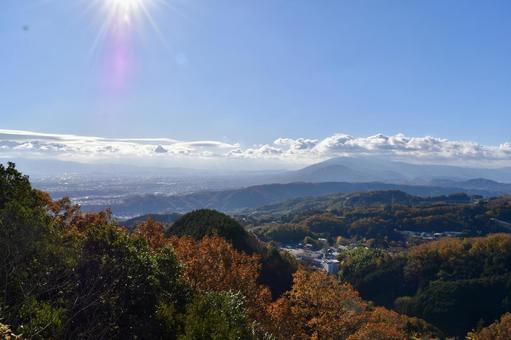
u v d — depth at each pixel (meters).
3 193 21.50
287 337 27.55
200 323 14.77
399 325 56.22
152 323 17.08
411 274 92.31
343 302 33.97
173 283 21.22
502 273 83.94
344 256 115.00
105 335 16.08
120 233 22.14
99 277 17.00
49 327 13.10
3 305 13.21
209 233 58.25
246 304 26.92
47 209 27.19
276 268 56.41
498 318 73.12
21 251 15.87
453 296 77.81
